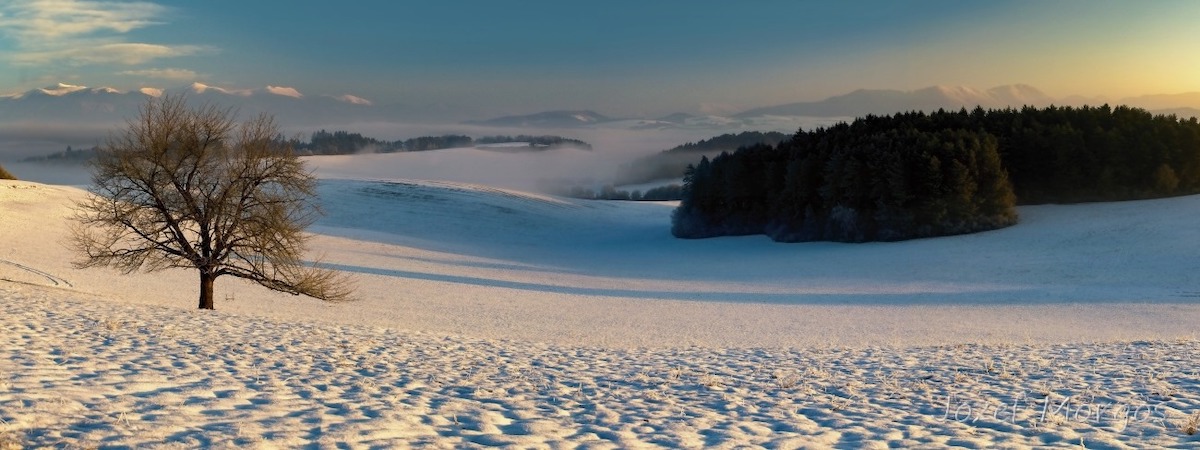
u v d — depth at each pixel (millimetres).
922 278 54875
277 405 9625
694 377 14617
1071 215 71438
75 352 13039
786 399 11945
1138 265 52656
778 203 83750
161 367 12039
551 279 56750
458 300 42156
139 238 28797
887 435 9109
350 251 66500
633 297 46562
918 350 20266
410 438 8133
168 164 26891
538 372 14547
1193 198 72812
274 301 36812
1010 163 78688
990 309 39438
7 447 6887
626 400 11570
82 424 7867
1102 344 20281
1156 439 8734
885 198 73312
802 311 39594
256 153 27812
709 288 52500
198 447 7273
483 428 8930
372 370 13570
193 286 39719
